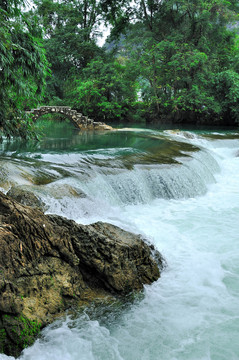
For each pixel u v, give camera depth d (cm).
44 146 1277
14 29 878
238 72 2988
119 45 3819
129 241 484
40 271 389
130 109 3231
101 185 829
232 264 573
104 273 438
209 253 611
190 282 505
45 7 3406
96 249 445
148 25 3172
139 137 1617
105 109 3002
